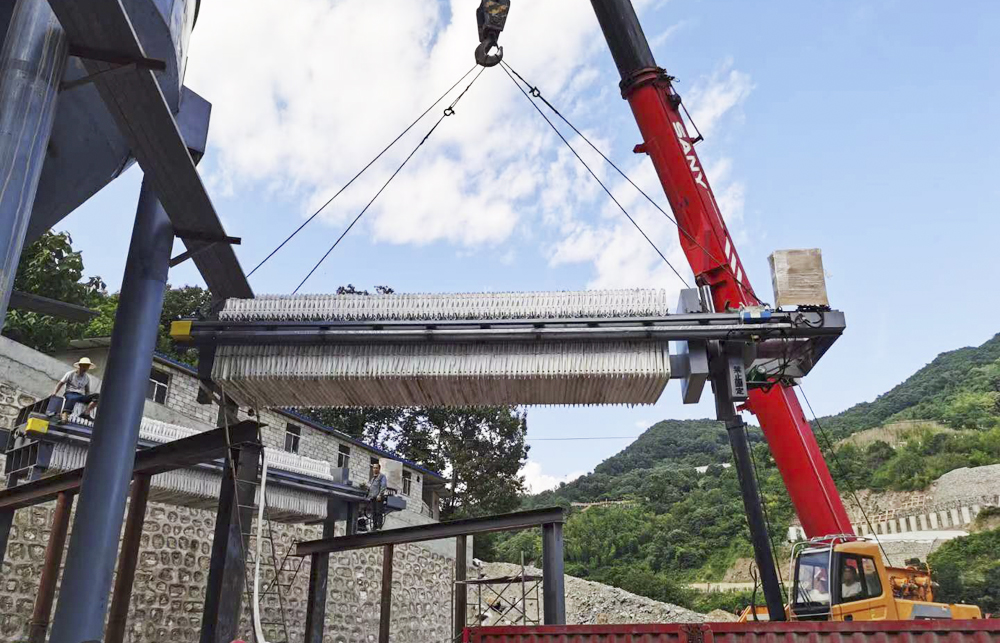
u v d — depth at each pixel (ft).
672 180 51.21
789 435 46.60
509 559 216.54
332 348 33.96
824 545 46.26
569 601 145.48
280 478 57.41
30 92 21.56
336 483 63.00
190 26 32.40
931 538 189.98
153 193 32.27
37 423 44.96
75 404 48.57
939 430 281.74
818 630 32.30
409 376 33.32
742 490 44.24
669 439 521.24
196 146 33.81
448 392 34.81
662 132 51.72
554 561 46.24
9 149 20.71
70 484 42.68
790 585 49.01
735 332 32.94
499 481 171.83
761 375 37.06
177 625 71.05
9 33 22.06
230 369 33.88
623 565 232.32
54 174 34.04
